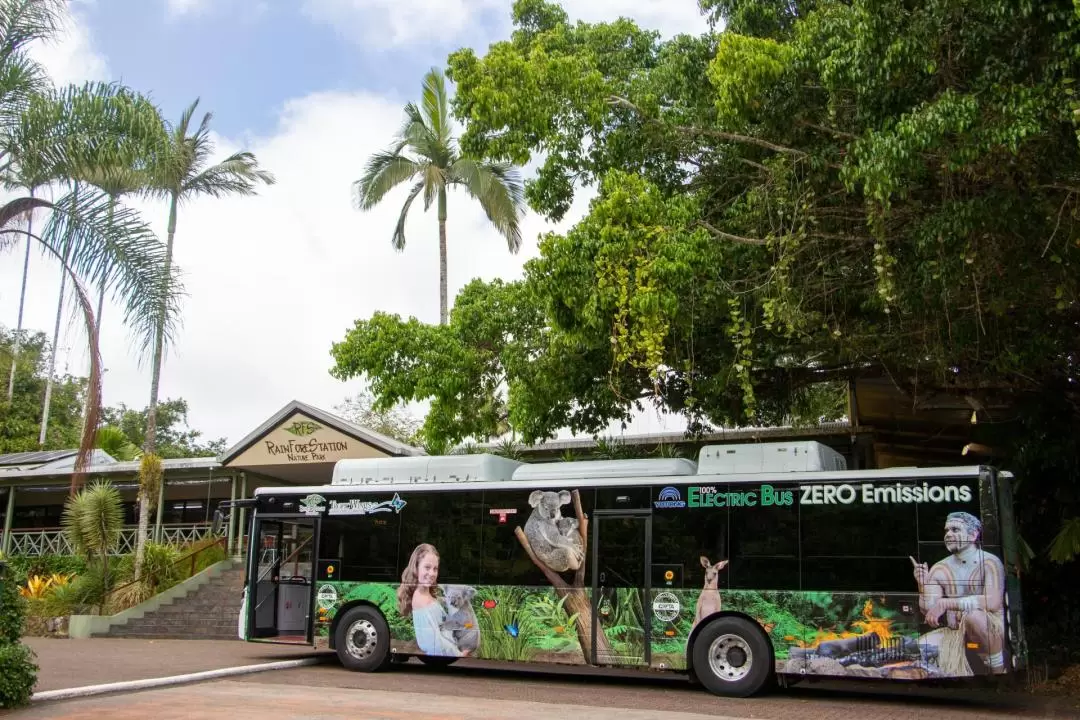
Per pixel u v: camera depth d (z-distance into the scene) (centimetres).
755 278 1332
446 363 1788
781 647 1203
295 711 1010
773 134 1277
